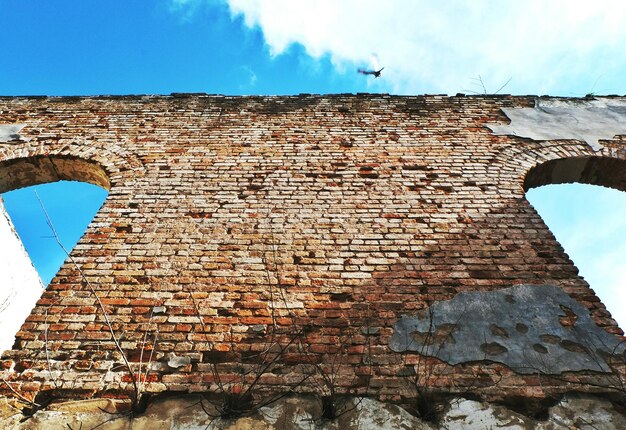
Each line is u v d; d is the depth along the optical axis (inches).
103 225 152.4
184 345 118.0
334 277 136.6
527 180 187.6
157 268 138.2
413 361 114.5
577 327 121.8
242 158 184.7
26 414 103.0
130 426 100.5
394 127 204.7
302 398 105.8
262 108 216.7
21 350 115.6
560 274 137.1
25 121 206.2
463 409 103.9
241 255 142.9
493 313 125.8
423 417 102.4
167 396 106.4
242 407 103.9
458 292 132.3
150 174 175.8
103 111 214.1
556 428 100.4
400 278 136.5
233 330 121.8
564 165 187.9
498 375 111.1
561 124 206.8
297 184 171.8
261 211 159.6
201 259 141.3
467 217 158.1
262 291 132.0
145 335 115.3
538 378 110.3
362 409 103.7
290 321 124.1
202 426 100.7
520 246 146.6
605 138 197.5
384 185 171.8
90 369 112.3
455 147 192.1
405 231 152.6
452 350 116.7
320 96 223.5
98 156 185.0
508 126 205.2
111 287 132.1
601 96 226.8
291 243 147.4
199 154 186.7
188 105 218.7
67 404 104.4
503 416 102.5
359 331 121.8
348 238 149.6
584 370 112.0
